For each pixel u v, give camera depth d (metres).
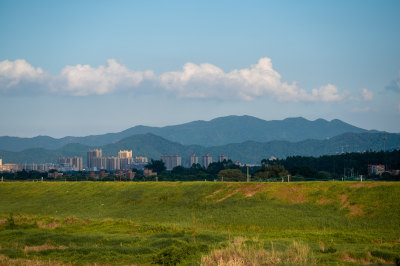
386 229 45.41
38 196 99.31
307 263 28.66
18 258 36.25
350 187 58.31
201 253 34.34
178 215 64.31
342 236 42.25
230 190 71.19
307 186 62.81
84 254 37.00
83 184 102.25
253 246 34.00
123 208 76.69
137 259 34.62
